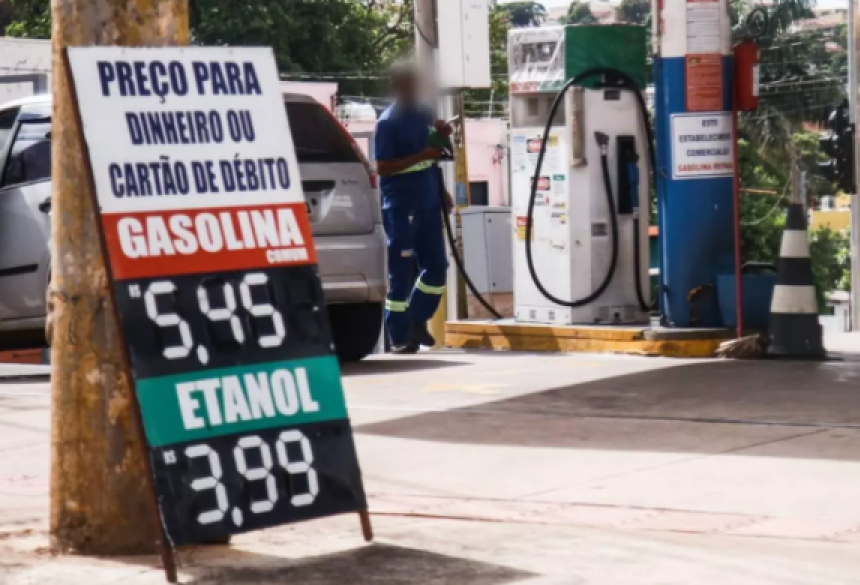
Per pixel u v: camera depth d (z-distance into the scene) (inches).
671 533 291.7
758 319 560.7
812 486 328.5
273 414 272.8
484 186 2603.3
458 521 307.9
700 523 299.3
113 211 263.3
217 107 277.4
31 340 565.9
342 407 281.4
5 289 550.6
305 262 282.7
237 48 281.7
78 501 284.0
